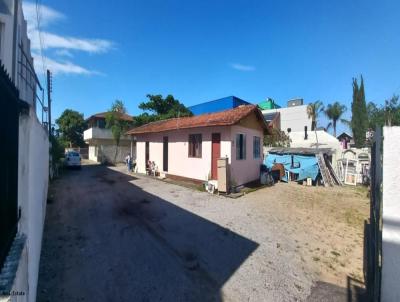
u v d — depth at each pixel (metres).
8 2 6.44
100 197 10.83
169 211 8.66
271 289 4.24
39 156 5.09
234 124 11.67
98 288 4.14
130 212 8.52
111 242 5.97
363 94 32.97
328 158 17.11
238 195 11.23
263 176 15.23
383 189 3.26
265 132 17.27
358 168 16.38
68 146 41.16
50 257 5.14
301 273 4.78
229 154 12.15
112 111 32.09
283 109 38.75
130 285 4.25
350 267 5.08
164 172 16.70
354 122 33.19
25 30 9.42
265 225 7.39
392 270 3.20
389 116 23.42
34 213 3.74
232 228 7.05
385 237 3.25
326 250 5.83
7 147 2.20
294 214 8.69
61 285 4.19
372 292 3.83
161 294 4.04
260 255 5.46
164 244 5.93
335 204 10.34
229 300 3.93
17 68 5.66
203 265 4.99
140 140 20.36
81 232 6.59
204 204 9.66
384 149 3.25
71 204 9.62
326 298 4.01
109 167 25.97
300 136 28.94
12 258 2.29
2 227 2.02
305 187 14.48
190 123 14.43
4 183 2.09
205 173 13.34
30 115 3.21
